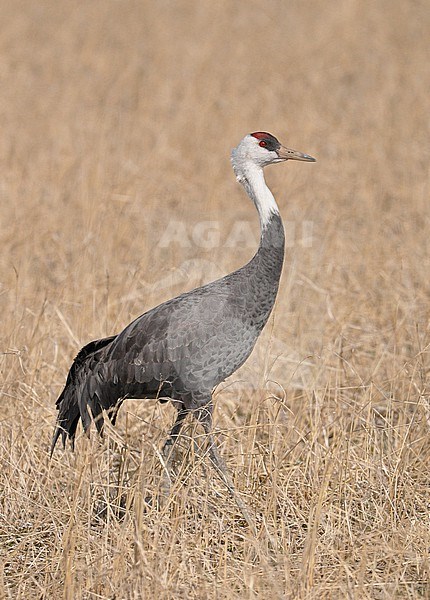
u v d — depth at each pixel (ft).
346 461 39.32
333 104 113.60
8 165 88.84
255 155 43.04
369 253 66.64
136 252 68.23
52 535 37.29
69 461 41.93
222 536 35.96
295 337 55.11
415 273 63.31
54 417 44.68
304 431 44.39
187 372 40.04
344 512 36.81
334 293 59.77
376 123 104.17
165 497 38.17
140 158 93.20
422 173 87.45
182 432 40.11
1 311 55.52
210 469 40.04
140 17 158.61
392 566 33.65
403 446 40.22
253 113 109.50
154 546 33.06
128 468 41.50
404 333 54.08
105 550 34.09
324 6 160.66
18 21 151.74
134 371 40.63
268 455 40.98
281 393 49.65
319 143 99.04
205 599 31.76
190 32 149.38
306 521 37.73
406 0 159.94
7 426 42.70
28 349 48.52
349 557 34.37
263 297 40.75
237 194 87.30
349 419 44.01
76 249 67.56
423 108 108.68
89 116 108.99
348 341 53.67
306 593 31.91
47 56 136.77
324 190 84.69
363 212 78.18
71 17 156.76
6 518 38.81
